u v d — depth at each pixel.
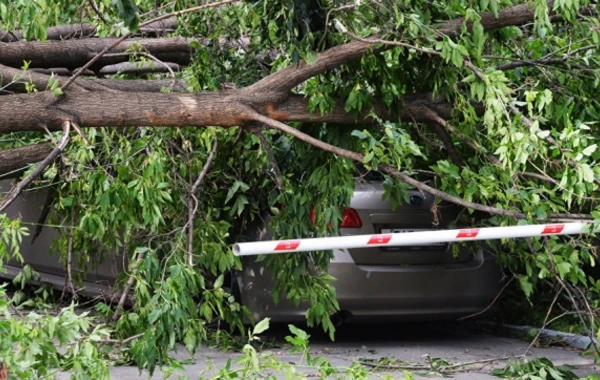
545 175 9.61
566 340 14.47
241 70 11.77
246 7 11.18
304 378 7.78
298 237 10.79
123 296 10.86
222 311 10.85
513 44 11.30
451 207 13.23
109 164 10.35
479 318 15.69
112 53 12.88
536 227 8.80
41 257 16.81
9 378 7.47
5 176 10.59
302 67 10.05
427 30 9.72
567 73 10.81
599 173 9.05
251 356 7.68
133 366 12.02
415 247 13.25
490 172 10.21
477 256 13.65
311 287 11.03
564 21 10.85
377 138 10.59
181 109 9.88
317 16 10.09
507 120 9.66
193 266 10.27
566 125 10.10
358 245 8.46
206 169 10.81
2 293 7.80
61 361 8.42
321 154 10.81
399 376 11.70
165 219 11.29
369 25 10.12
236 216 12.27
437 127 11.03
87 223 10.05
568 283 11.81
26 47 12.27
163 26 13.49
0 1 8.82
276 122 9.91
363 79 10.35
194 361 12.24
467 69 9.96
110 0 9.22
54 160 10.09
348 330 15.67
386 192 10.48
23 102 9.46
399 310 13.25
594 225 8.79
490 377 11.66
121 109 9.72
